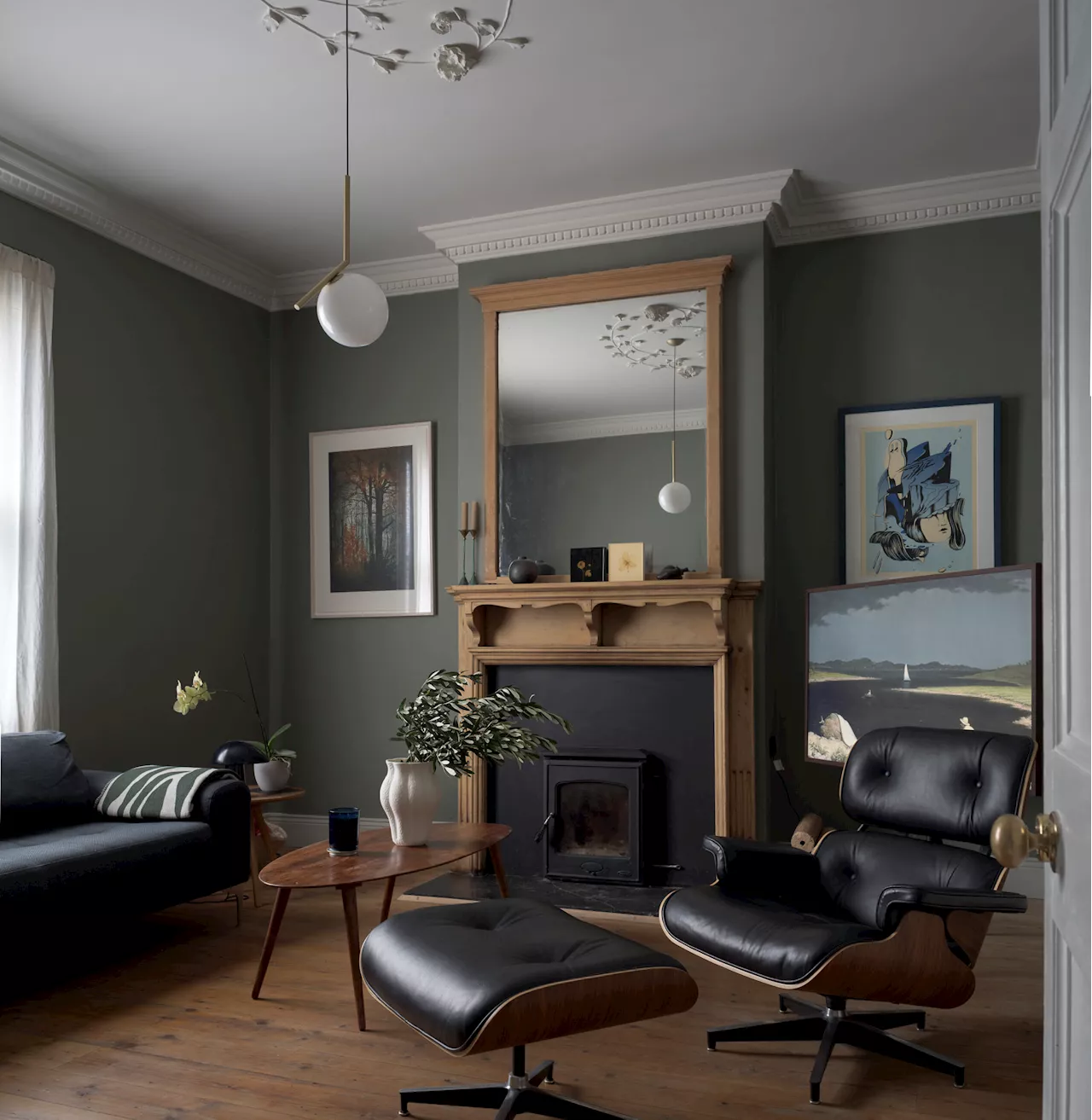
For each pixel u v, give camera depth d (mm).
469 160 4121
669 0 3053
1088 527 870
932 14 3145
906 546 4371
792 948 2338
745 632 4301
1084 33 870
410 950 2264
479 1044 1958
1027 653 3340
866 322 4504
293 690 5422
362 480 5328
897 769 2932
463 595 4641
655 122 3818
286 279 5461
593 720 4512
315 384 5469
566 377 4637
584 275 4523
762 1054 2645
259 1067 2562
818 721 4102
